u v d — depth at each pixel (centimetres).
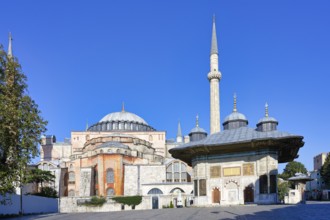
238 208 3416
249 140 4434
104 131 12012
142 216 2677
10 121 2922
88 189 9025
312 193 11831
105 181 9019
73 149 11762
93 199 7556
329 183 9788
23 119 3039
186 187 8888
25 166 3147
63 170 9656
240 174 4662
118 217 2650
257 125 5162
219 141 4841
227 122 5566
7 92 3033
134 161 9706
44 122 3180
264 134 4719
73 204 7519
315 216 2100
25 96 3078
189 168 10050
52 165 10094
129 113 13012
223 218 2138
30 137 3095
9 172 3039
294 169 12156
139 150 10619
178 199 7219
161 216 2595
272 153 4575
